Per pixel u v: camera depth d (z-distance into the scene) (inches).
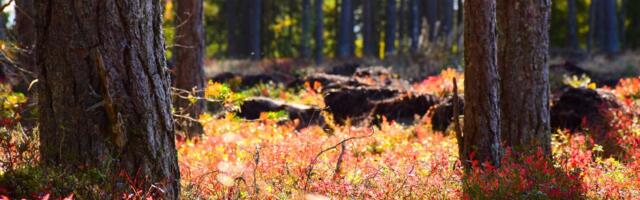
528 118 451.8
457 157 395.9
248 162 359.9
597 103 601.0
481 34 386.6
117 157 247.4
